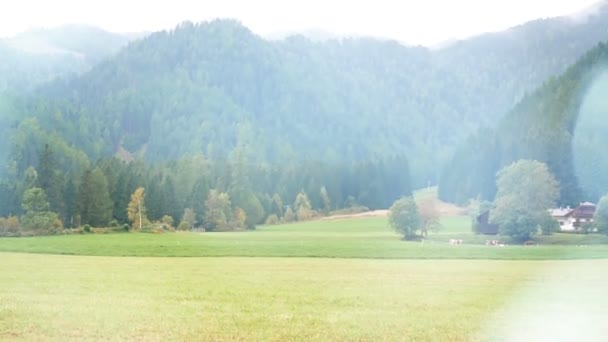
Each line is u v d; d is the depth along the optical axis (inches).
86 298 1513.3
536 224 4190.5
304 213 7529.5
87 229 4982.8
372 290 1786.4
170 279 2010.3
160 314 1288.1
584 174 6604.3
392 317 1301.7
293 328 1158.3
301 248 3435.0
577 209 5098.4
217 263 2677.2
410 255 3112.7
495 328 1186.6
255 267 2501.2
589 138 7450.8
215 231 5718.5
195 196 5900.6
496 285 1932.8
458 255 3115.2
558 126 7559.1
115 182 5816.9
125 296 1567.4
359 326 1190.9
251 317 1273.4
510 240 4205.2
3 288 1691.7
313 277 2145.7
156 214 5684.1
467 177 7839.6
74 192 5418.3
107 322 1182.3
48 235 4517.7
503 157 7317.9
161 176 6820.9
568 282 2021.4
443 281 2046.0
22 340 1013.8
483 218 4768.7
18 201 5329.7
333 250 3331.7
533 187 4264.3
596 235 4279.0
